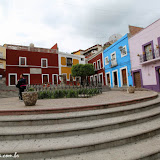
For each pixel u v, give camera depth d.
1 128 3.04
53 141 2.58
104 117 3.65
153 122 3.56
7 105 5.12
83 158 2.22
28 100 4.67
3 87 13.16
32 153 2.25
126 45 15.25
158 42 10.97
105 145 2.54
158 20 10.95
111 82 18.98
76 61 27.08
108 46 21.34
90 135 2.84
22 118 3.29
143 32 12.62
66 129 2.88
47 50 23.00
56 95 7.77
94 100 5.82
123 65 15.92
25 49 20.83
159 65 11.02
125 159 2.15
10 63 19.28
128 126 3.33
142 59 12.63
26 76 20.42
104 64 21.16
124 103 4.58
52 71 23.00
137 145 2.62
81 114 3.58
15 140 2.68
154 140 2.80
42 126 3.13
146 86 12.47
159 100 5.40
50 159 2.21
